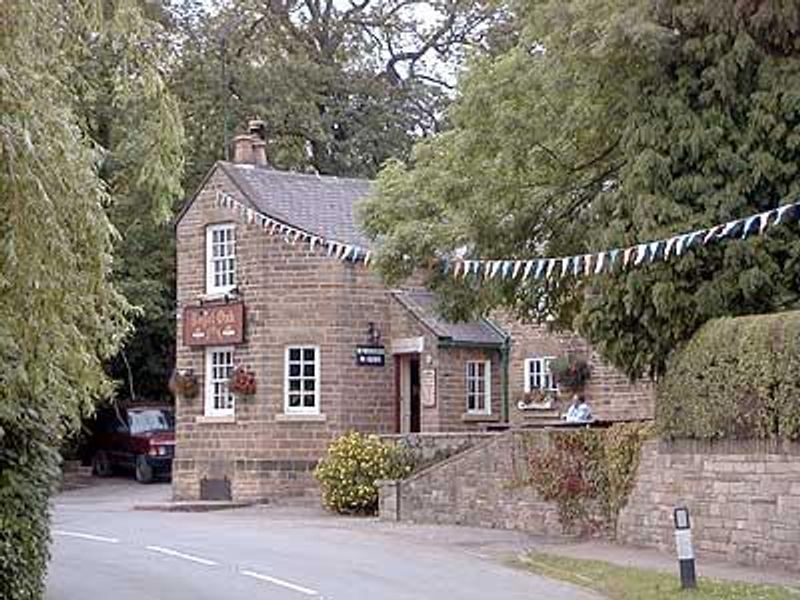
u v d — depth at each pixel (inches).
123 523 1017.5
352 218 1301.7
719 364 728.3
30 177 327.6
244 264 1268.5
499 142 888.9
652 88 776.3
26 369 365.7
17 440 497.4
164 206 415.2
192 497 1284.4
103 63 423.2
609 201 804.0
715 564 710.5
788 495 677.3
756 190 758.5
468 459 973.2
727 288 759.1
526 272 820.6
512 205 911.7
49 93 357.7
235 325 1264.8
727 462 727.7
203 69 1716.3
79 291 358.3
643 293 773.3
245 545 834.2
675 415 773.3
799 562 667.4
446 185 922.1
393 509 1032.8
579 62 802.8
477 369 1300.4
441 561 749.9
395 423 1262.3
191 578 671.8
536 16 832.9
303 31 1930.4
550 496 900.0
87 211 353.4
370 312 1257.4
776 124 751.1
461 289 942.4
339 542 853.8
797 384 667.4
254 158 1384.1
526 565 730.8
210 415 1283.2
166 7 1674.5
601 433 869.8
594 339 808.9
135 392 1733.5
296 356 1245.1
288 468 1234.0
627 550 788.6
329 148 1850.4
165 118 410.9
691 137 757.3
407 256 941.8
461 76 922.1
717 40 757.9
